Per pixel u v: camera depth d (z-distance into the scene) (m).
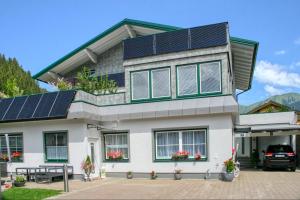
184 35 18.45
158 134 18.16
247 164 26.02
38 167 17.95
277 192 12.78
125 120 18.75
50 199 12.19
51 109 18.28
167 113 17.59
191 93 18.00
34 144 19.23
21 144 19.64
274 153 21.53
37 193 13.36
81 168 17.80
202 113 16.95
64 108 17.81
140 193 13.08
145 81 19.03
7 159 19.77
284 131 23.25
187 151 17.55
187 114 17.23
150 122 18.23
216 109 16.72
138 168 18.27
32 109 19.08
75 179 17.89
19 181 15.62
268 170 22.22
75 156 18.06
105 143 19.30
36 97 19.72
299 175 18.80
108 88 21.47
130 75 19.39
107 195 12.79
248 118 29.36
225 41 17.59
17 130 19.78
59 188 14.85
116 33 23.30
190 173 17.27
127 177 18.28
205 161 17.06
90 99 19.23
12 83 46.88
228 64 18.08
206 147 17.12
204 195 12.33
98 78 23.98
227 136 16.77
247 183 15.35
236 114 18.28
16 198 12.38
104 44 24.11
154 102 18.34
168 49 18.67
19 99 20.28
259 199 11.38
